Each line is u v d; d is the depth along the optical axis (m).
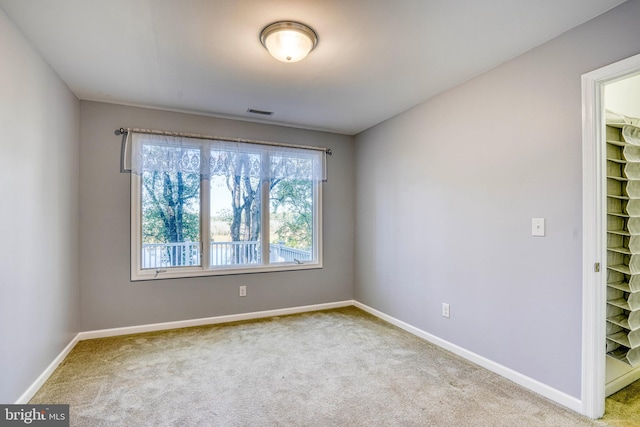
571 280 1.98
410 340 3.12
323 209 4.23
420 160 3.23
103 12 1.81
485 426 1.82
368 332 3.34
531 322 2.21
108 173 3.20
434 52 2.26
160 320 3.39
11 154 1.88
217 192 3.69
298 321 3.70
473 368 2.53
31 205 2.12
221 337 3.18
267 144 3.85
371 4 1.74
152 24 1.93
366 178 4.14
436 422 1.86
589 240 1.89
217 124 3.65
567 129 2.01
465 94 2.73
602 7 1.78
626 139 2.18
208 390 2.20
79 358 2.68
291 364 2.60
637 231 2.20
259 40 2.11
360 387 2.24
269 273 3.91
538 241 2.17
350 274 4.40
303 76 2.64
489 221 2.51
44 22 1.90
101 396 2.11
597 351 1.88
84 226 3.11
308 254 4.19
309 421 1.87
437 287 3.01
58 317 2.57
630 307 2.10
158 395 2.13
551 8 1.78
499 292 2.43
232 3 1.74
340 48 2.21
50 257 2.42
